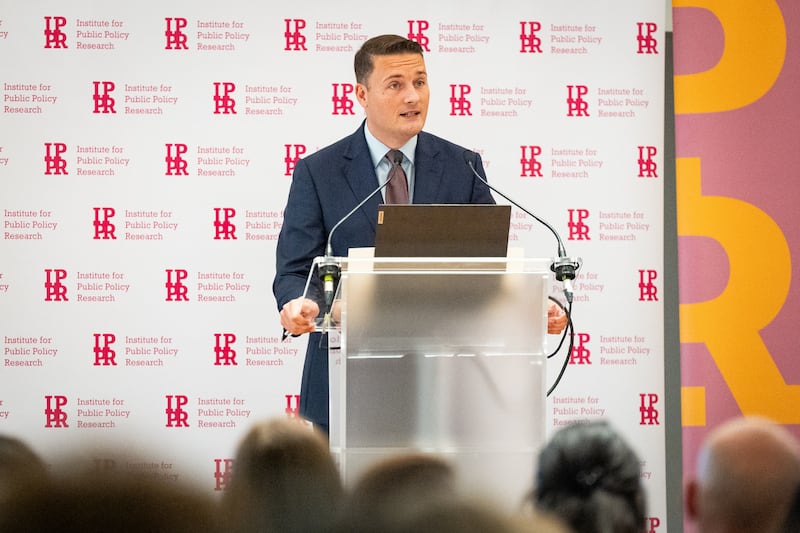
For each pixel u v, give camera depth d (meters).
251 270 16.47
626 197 16.70
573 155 16.72
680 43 15.98
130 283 16.30
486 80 16.72
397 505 3.15
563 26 16.80
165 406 16.31
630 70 16.81
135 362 16.30
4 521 2.98
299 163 13.42
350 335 9.20
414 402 9.22
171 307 16.36
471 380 9.26
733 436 6.02
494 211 9.78
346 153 13.46
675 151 16.91
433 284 9.26
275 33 16.59
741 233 15.72
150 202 16.38
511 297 9.32
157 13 16.52
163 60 16.48
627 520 5.43
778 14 15.84
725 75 15.85
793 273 15.66
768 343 15.62
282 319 10.34
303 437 5.49
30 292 16.20
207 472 3.60
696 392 15.60
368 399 9.20
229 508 3.43
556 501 5.51
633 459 5.55
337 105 16.62
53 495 3.01
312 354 12.94
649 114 16.78
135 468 3.12
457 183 13.36
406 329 9.23
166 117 16.44
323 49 16.66
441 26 16.72
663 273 16.72
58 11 16.41
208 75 16.53
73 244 16.27
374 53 13.38
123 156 16.38
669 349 17.33
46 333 16.19
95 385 16.23
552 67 16.77
